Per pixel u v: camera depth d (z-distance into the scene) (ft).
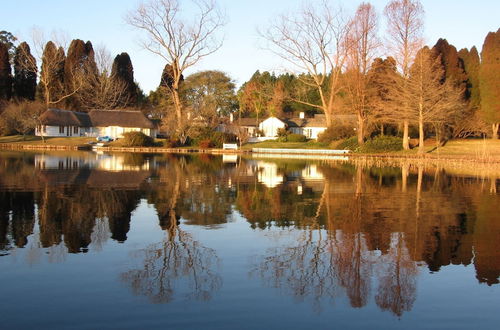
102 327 23.68
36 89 284.41
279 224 46.85
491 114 182.80
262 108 330.34
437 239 41.57
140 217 48.98
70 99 271.08
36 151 173.88
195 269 32.45
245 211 53.62
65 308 25.81
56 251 35.99
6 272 31.14
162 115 301.63
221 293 28.32
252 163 132.77
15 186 70.18
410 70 163.84
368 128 189.06
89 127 250.98
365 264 34.27
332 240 40.78
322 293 28.68
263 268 32.96
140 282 29.76
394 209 56.24
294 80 393.70
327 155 179.11
